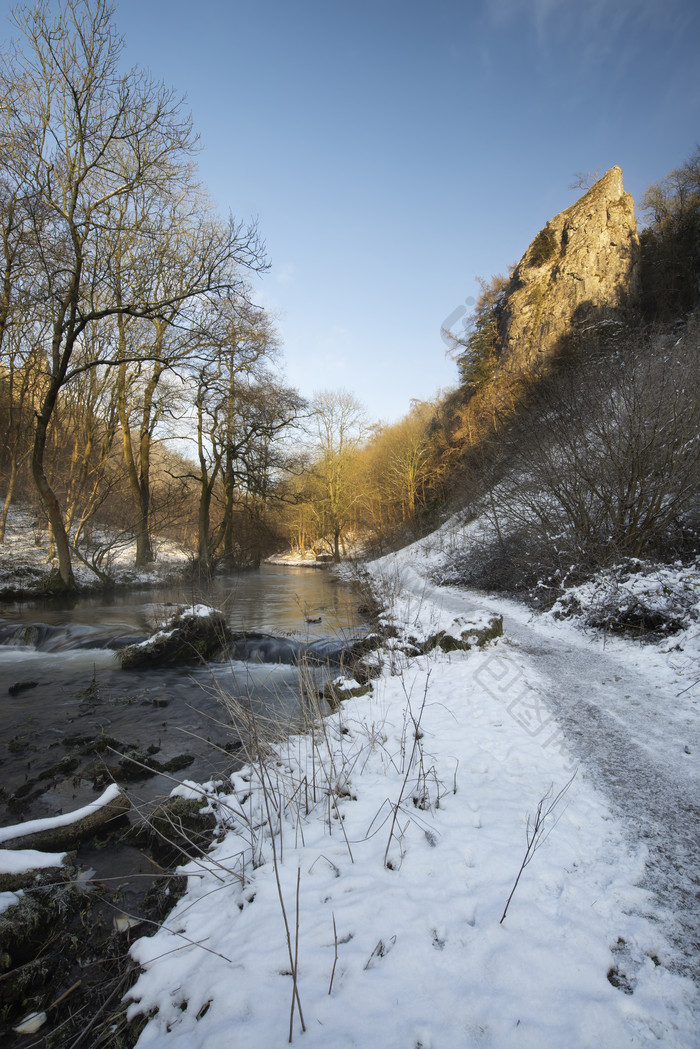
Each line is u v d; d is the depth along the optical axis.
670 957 2.20
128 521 24.61
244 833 3.52
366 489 39.66
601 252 30.03
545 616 9.88
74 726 6.39
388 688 6.45
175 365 18.39
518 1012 1.96
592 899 2.55
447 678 6.62
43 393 20.95
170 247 17.97
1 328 15.52
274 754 4.54
